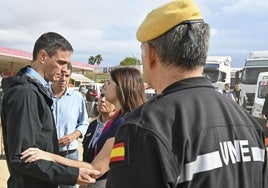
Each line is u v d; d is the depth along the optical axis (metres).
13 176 2.19
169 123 1.15
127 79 2.56
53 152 2.24
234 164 1.21
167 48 1.26
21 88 2.08
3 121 2.18
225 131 1.23
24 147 2.01
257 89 13.06
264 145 1.39
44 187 2.20
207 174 1.13
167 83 1.31
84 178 2.19
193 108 1.21
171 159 1.09
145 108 1.20
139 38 1.35
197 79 1.29
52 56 2.36
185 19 1.24
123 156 1.15
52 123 2.22
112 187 1.17
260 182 1.30
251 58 17.27
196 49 1.24
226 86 14.84
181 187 1.11
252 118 1.41
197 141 1.15
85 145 3.01
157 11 1.29
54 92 4.09
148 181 1.08
